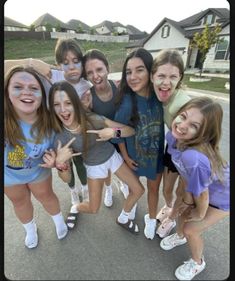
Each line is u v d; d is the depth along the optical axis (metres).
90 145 1.48
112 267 1.58
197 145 1.21
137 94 1.38
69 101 1.30
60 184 2.24
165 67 1.22
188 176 1.24
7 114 1.27
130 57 1.28
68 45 1.27
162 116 1.42
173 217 1.72
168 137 1.40
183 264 1.55
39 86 1.26
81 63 1.33
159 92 1.29
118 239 1.75
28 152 1.38
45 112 1.34
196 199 1.27
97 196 1.65
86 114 1.41
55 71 1.31
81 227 1.84
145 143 1.51
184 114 1.19
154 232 1.79
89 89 1.39
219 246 1.69
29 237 1.67
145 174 1.63
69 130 1.41
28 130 1.33
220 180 1.25
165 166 1.65
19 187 1.50
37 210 2.00
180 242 1.68
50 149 1.45
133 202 1.72
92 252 1.66
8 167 1.40
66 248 1.69
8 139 1.32
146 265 1.59
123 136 1.48
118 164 1.61
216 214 1.36
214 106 1.14
